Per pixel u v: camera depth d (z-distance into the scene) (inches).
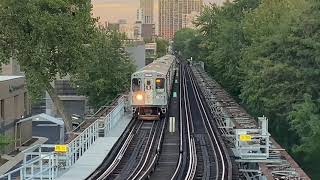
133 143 1328.7
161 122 1699.1
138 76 1737.2
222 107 1764.3
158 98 1731.1
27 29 1539.1
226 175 944.9
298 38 1475.1
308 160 1626.5
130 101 1772.9
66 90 2977.4
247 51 1968.5
